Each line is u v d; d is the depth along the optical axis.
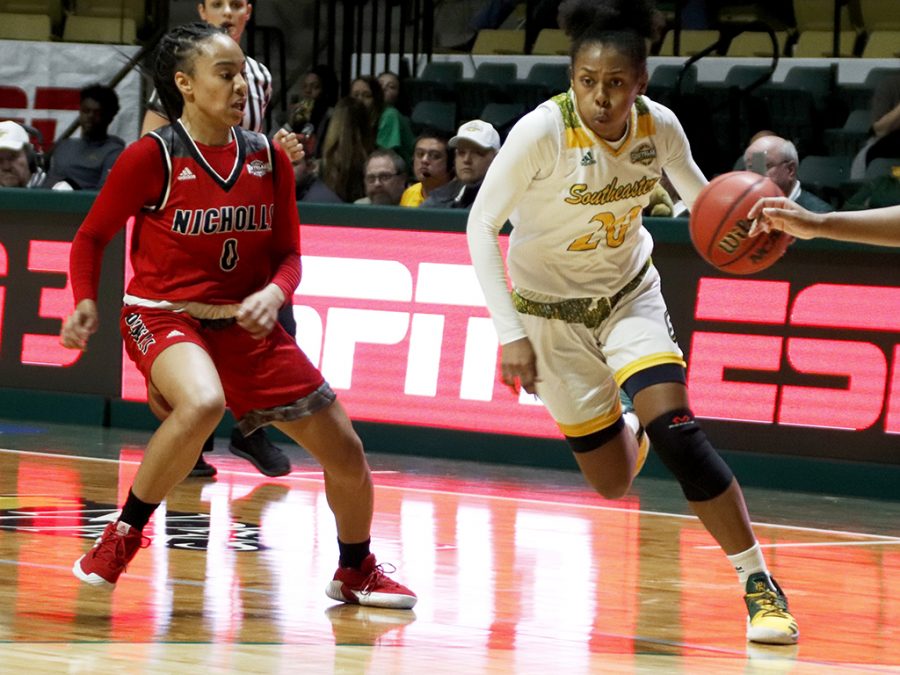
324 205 14.56
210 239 7.04
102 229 7.03
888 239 6.45
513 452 13.96
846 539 10.48
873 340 12.79
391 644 6.44
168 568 8.12
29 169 16.97
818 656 6.55
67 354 15.52
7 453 13.05
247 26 24.69
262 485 11.82
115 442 14.15
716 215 6.78
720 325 13.27
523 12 24.53
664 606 7.62
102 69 23.64
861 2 23.02
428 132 15.86
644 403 7.04
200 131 7.06
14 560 8.15
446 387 14.20
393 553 8.98
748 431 13.20
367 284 14.45
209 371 6.81
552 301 7.50
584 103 6.84
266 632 6.59
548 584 8.15
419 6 23.56
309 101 15.60
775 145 13.33
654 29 6.96
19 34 24.61
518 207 7.32
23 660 5.79
